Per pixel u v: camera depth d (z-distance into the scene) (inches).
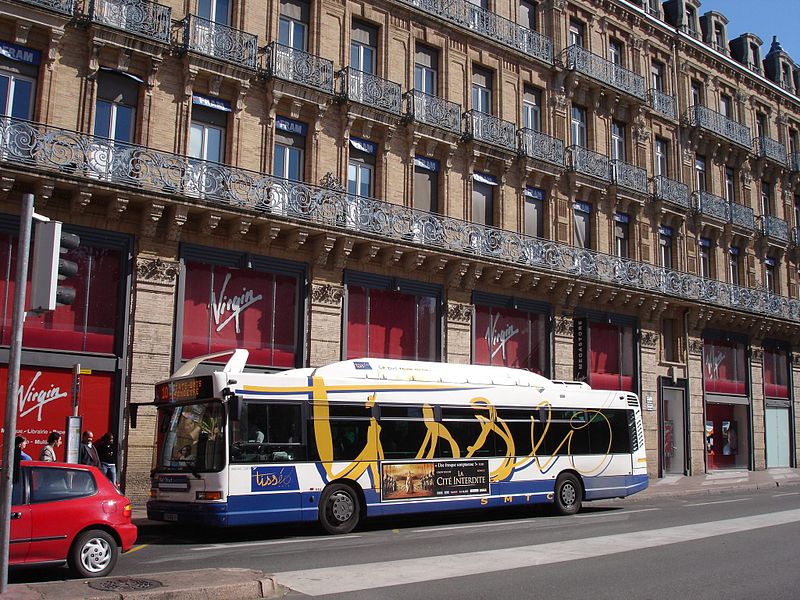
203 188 739.4
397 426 596.4
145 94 742.5
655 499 878.4
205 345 750.5
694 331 1259.8
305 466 542.0
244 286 785.6
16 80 684.7
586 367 1037.8
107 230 701.3
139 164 703.1
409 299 909.2
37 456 649.0
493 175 1023.6
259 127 817.5
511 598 317.7
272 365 791.1
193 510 511.5
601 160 1136.8
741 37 1539.1
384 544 482.6
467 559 414.0
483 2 1072.8
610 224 1158.3
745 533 529.0
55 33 693.9
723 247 1364.4
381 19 941.2
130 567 396.8
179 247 737.6
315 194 814.5
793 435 1435.8
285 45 845.8
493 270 956.6
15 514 351.3
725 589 339.9
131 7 737.6
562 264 1034.7
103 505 378.3
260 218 760.3
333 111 874.1
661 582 354.0
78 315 683.4
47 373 663.1
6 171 625.0
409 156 933.2
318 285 826.2
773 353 1438.2
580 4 1179.3
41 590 294.8
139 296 708.7
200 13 801.6
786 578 366.0
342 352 836.6
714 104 1407.5
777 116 1565.0
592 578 361.7
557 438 695.7
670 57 1330.0
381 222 861.2
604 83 1162.0
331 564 398.9
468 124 992.2
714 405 1302.9
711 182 1368.1
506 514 698.2
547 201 1079.6
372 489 571.2
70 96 703.7
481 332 975.0
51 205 674.8
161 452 554.9
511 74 1069.1
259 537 533.6
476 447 636.7
